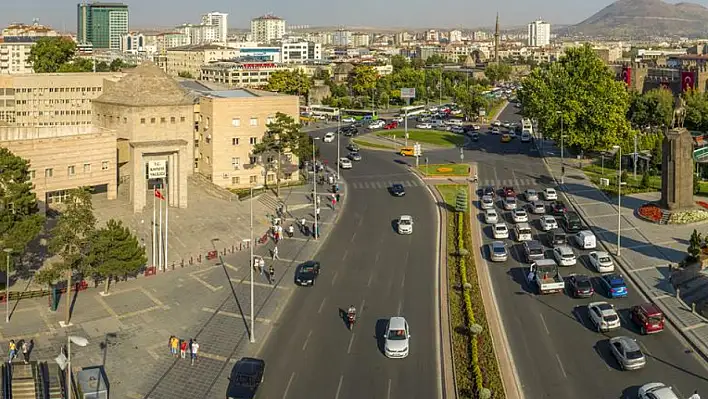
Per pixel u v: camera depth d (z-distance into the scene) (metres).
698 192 137.12
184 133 145.12
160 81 142.88
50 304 83.94
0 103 183.50
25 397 62.00
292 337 75.31
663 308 81.62
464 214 125.50
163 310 82.69
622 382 64.81
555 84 175.38
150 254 102.75
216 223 119.69
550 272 88.81
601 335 75.06
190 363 69.38
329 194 142.12
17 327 77.12
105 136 124.88
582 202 134.00
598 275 93.56
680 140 117.94
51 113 188.38
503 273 95.19
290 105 151.75
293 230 116.69
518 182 152.62
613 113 167.12
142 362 69.50
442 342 73.69
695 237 94.69
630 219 120.56
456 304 83.00
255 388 63.09
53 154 117.31
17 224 84.38
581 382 64.88
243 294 87.88
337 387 64.56
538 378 65.69
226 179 148.25
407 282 91.50
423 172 163.00
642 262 97.94
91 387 62.03
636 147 156.38
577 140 168.88
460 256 100.69
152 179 131.50
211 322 79.25
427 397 62.72
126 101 139.50
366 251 105.06
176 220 120.44
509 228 118.12
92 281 91.88
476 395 62.00
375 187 149.25
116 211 122.44
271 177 152.75
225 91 167.62
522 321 78.81
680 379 65.25
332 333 76.25
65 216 82.00
